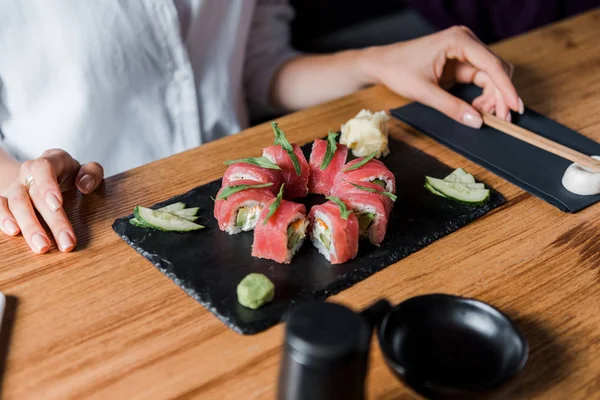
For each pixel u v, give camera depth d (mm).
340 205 566
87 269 575
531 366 498
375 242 597
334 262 576
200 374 491
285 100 965
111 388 482
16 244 602
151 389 481
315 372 406
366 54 851
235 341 514
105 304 543
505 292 556
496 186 670
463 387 437
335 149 644
